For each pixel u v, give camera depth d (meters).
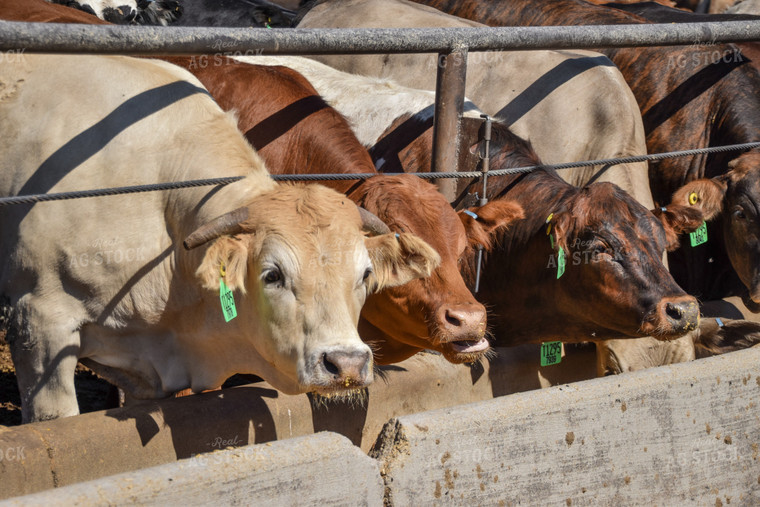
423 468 4.57
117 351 5.95
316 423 5.57
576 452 5.15
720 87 9.30
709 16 11.19
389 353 6.46
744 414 5.88
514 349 7.04
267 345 5.01
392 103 7.62
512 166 7.00
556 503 5.11
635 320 6.26
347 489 4.31
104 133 5.73
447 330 5.55
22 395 5.92
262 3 15.65
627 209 6.36
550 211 6.67
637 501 5.45
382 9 10.39
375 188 5.91
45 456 4.57
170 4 14.04
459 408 4.77
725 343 7.66
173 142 5.70
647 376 5.44
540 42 6.30
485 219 6.31
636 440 5.39
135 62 6.02
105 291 5.73
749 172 8.20
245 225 4.98
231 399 5.25
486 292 7.03
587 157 8.34
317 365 4.70
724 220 8.46
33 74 5.96
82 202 5.65
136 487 3.73
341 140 6.48
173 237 5.66
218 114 5.90
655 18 11.48
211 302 5.48
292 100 6.70
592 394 5.20
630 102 8.45
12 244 5.83
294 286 4.80
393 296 5.79
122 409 4.98
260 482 4.04
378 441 4.58
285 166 6.52
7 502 3.47
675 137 9.41
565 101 8.48
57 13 6.64
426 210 5.85
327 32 5.38
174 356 5.92
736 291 9.61
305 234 4.84
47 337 5.75
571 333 6.83
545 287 6.68
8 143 5.91
